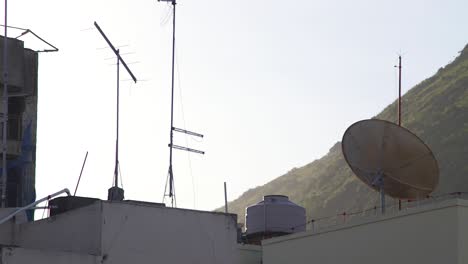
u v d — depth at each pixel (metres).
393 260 26.84
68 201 26.61
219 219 26.98
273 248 30.14
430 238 26.05
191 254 26.19
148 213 25.67
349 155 30.97
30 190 36.91
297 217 36.69
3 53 35.75
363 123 31.30
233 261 26.92
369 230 27.64
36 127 37.81
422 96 134.25
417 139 30.73
